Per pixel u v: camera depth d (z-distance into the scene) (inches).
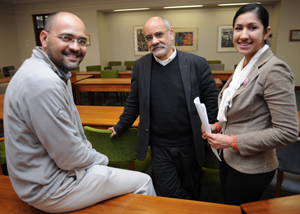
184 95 57.5
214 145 44.1
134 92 63.7
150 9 311.9
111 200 41.6
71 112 37.2
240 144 41.3
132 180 44.3
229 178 47.1
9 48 321.4
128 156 67.0
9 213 39.0
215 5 285.3
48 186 35.6
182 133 59.8
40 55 36.6
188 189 67.9
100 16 312.8
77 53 38.6
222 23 299.3
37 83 31.8
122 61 340.2
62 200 36.9
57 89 33.0
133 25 323.3
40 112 31.9
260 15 39.0
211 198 77.3
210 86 60.1
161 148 62.4
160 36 55.0
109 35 334.3
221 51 307.6
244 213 36.0
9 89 33.8
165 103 58.2
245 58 44.5
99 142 65.3
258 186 43.9
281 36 268.7
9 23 319.0
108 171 40.3
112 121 83.0
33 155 34.3
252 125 42.2
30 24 325.7
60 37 36.7
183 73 57.0
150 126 61.9
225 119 45.6
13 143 33.4
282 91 36.8
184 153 61.4
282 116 37.0
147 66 59.6
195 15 303.0
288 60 273.3
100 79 188.1
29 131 33.4
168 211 38.3
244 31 39.9
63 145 34.0
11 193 44.0
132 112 64.2
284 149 55.2
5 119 34.0
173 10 306.3
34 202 36.1
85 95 270.5
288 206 35.3
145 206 39.9
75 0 301.7
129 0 290.0
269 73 38.0
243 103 41.8
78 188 37.5
